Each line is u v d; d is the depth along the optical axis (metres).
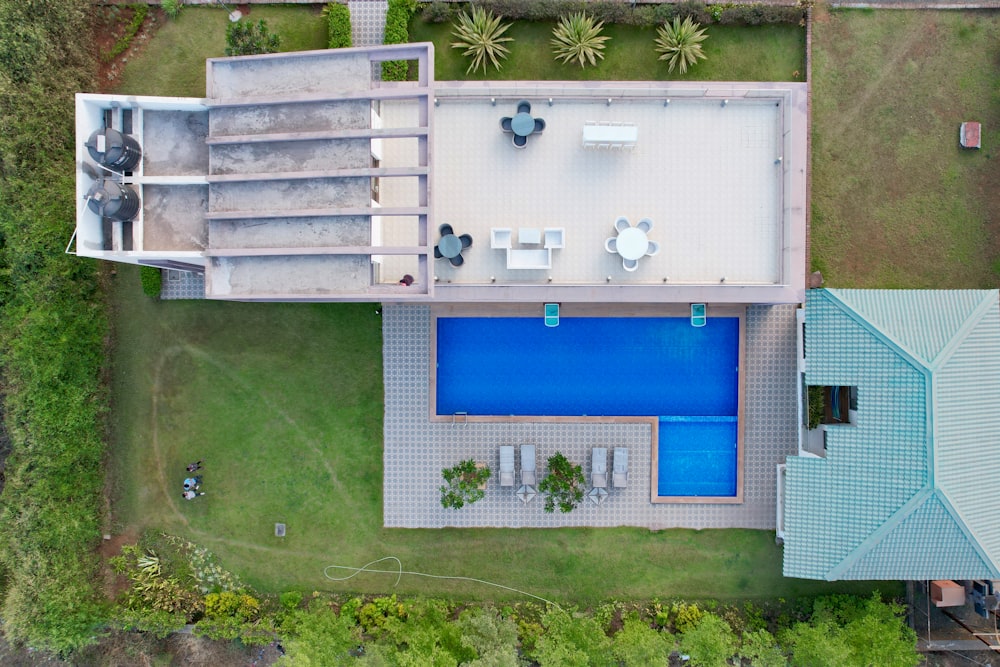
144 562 26.20
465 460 25.84
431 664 22.52
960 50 25.67
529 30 25.56
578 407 25.89
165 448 26.53
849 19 25.69
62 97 24.36
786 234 20.45
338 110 18.83
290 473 26.41
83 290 25.31
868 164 25.80
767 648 23.66
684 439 25.92
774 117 20.67
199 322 26.38
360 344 26.09
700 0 24.86
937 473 21.34
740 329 25.34
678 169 20.72
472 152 20.70
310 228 18.81
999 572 21.78
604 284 20.44
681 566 26.06
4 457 27.19
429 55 18.27
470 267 20.78
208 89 19.22
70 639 25.03
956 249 25.81
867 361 22.23
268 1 25.86
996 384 22.27
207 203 19.95
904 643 22.77
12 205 23.62
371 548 26.28
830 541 22.70
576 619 24.89
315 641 23.73
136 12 25.91
